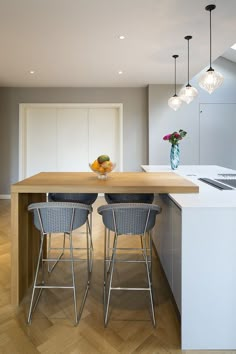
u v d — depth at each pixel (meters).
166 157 5.87
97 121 6.21
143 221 1.76
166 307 1.94
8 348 1.54
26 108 6.14
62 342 1.59
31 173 6.22
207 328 1.55
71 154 6.24
